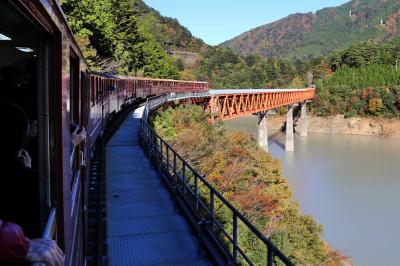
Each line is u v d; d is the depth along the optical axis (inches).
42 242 68.4
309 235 1191.6
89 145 448.1
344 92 5403.5
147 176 595.2
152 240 370.9
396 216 1861.5
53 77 117.3
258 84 7726.4
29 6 81.1
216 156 1240.8
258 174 1432.1
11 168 94.0
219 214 820.6
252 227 229.5
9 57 131.0
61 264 70.9
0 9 79.7
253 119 5649.6
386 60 7347.4
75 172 193.3
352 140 4525.1
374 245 1546.5
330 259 1215.6
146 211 446.6
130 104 1529.3
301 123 4805.6
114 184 549.3
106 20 1991.9
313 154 3442.4
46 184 111.2
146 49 3270.2
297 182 2461.9
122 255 339.9
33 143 129.2
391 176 2664.9
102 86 763.4
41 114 109.9
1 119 89.8
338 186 2388.0
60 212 118.3
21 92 130.9
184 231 392.2
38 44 107.4
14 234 61.0
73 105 227.0
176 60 6702.8
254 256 844.6
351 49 7667.3
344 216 1857.8
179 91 2714.1
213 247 330.6
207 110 2345.0
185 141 1243.2
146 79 1948.8
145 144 779.4
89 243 352.5
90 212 426.0
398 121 4940.9
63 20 126.6
